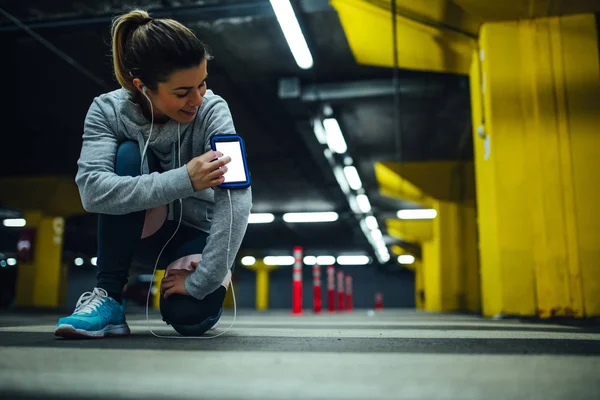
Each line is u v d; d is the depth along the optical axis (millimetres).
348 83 8578
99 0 6562
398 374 886
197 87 1611
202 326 1810
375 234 22922
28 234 15609
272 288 36594
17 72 8820
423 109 9609
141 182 1562
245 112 10172
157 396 689
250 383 790
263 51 7828
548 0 4715
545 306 4551
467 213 12727
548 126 4746
